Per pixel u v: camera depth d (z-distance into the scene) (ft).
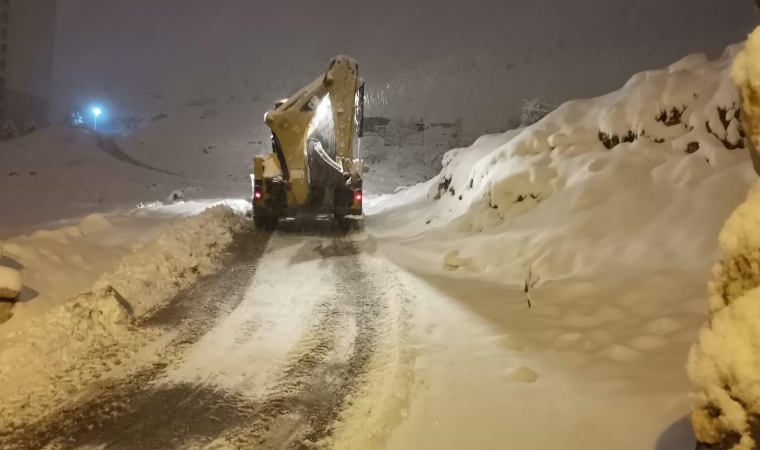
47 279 29.35
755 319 9.57
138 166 152.66
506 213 40.01
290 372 19.98
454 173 55.57
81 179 126.41
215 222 46.80
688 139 36.37
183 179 135.54
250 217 57.16
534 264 32.27
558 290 27.76
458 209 48.03
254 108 219.82
